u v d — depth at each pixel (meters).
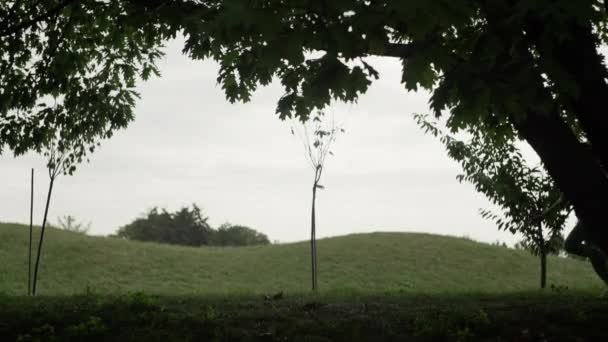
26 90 9.40
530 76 3.79
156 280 21.78
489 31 3.88
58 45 9.89
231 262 25.44
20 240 25.25
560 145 5.59
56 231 28.78
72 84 10.15
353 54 3.60
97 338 6.91
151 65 10.88
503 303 9.83
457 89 3.97
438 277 23.06
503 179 13.17
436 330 7.28
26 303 9.32
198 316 7.96
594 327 7.78
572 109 5.72
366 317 8.13
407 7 3.13
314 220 16.42
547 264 26.31
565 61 5.29
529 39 4.39
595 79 5.30
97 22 9.97
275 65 3.60
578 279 24.28
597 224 5.61
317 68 4.10
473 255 26.56
